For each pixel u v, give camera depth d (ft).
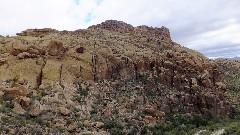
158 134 279.49
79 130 242.37
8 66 281.54
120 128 265.95
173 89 334.24
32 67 283.59
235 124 320.50
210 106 343.26
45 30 375.66
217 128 314.14
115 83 309.63
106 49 333.01
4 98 243.81
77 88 287.28
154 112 294.87
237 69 501.56
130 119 277.03
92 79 304.50
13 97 247.09
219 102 350.84
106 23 503.20
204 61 407.23
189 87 342.44
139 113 287.69
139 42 421.59
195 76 361.51
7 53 303.27
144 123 280.92
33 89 269.03
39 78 280.72
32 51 294.46
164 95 320.91
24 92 253.85
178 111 318.24
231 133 302.04
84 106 273.33
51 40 319.88
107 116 273.33
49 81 280.72
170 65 349.41
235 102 384.88
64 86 281.74
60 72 290.56
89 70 305.53
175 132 289.33
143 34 478.18
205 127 315.37
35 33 368.48
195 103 337.11
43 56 297.74
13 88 249.96
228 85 426.10
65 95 274.57
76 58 307.78
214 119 333.62
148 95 314.14
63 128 238.89
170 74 342.23
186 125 309.01
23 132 218.18
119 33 465.47
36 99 256.32
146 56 346.33
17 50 291.79
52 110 253.03
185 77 351.25
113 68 322.75
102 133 249.14
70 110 261.65
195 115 322.75
